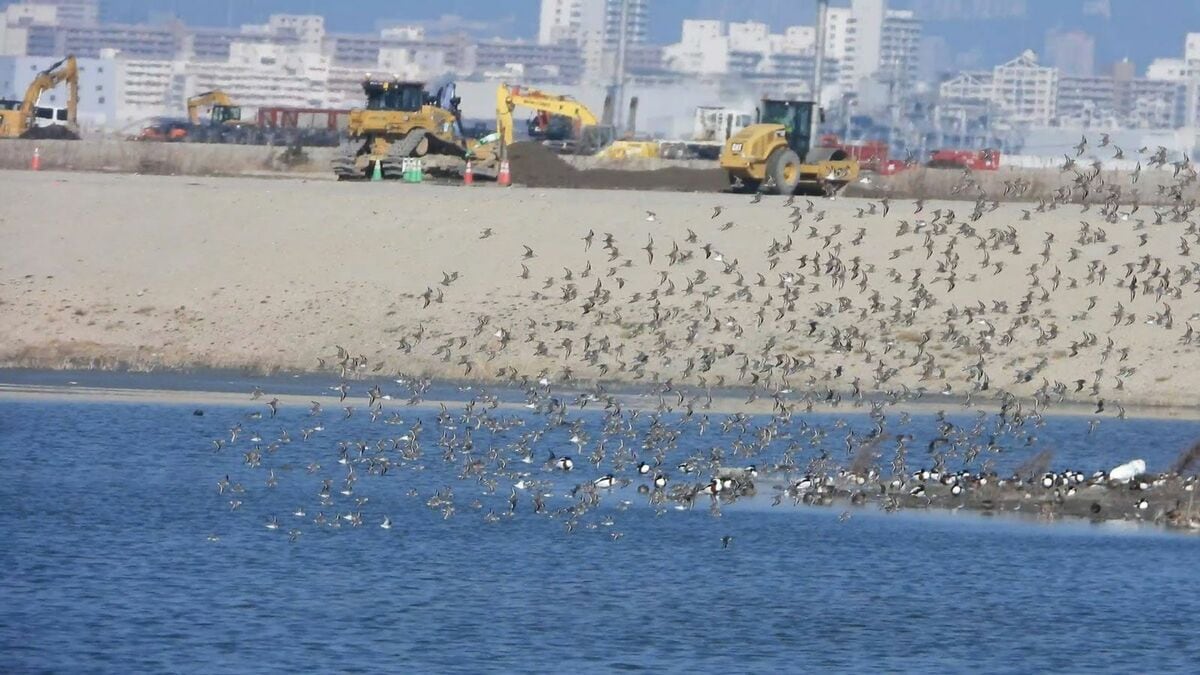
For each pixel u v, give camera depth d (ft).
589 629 90.74
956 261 134.10
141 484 120.06
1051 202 148.77
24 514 111.14
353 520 110.22
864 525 114.42
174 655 84.33
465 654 85.76
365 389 156.15
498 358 163.84
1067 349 164.25
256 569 100.27
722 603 96.07
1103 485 124.47
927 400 155.63
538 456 129.49
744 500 121.19
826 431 134.92
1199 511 119.34
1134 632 92.68
